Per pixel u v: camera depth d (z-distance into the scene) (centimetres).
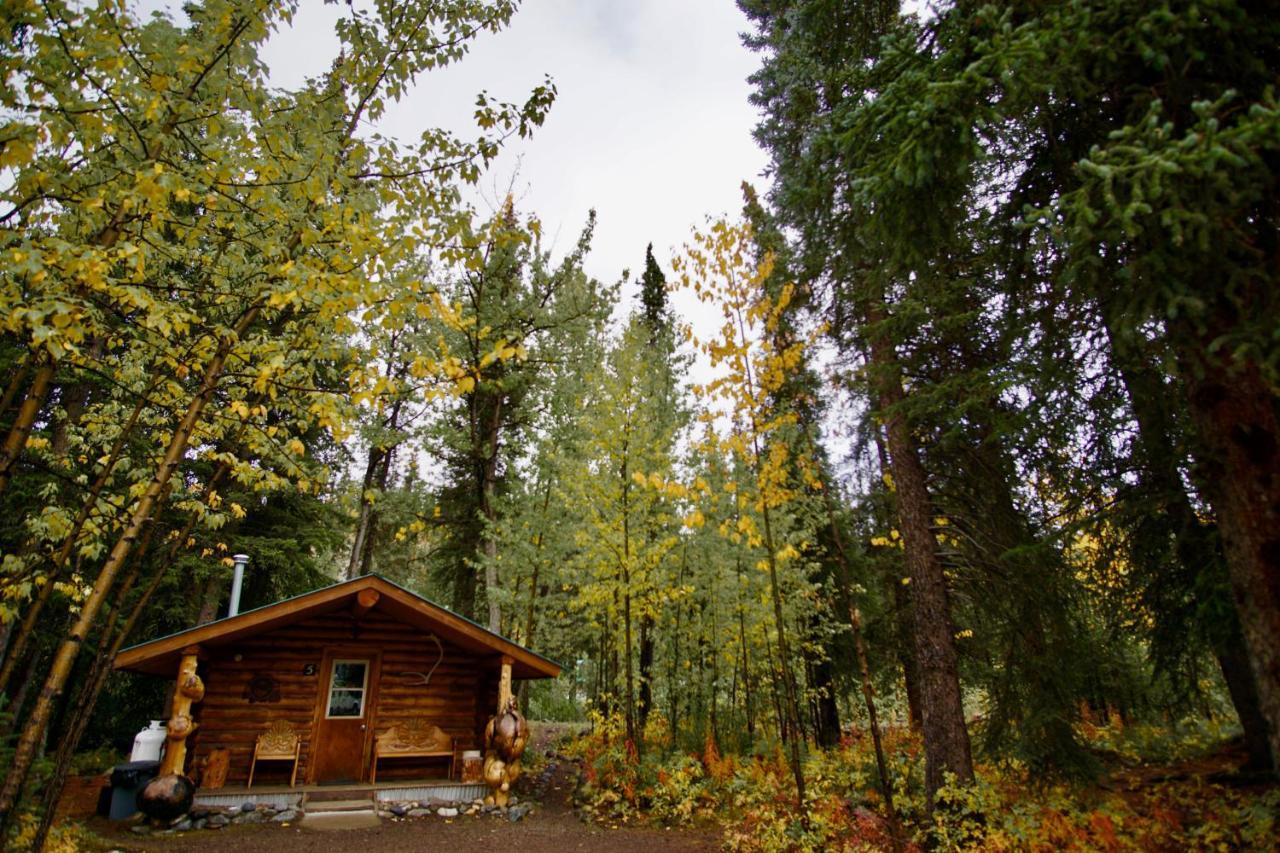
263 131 386
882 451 1103
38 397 379
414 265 500
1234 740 930
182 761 901
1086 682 861
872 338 721
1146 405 530
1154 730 1072
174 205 482
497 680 1190
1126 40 332
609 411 1098
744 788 1003
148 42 346
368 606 1018
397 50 477
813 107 843
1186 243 321
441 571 1712
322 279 402
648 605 1127
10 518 921
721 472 852
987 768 870
